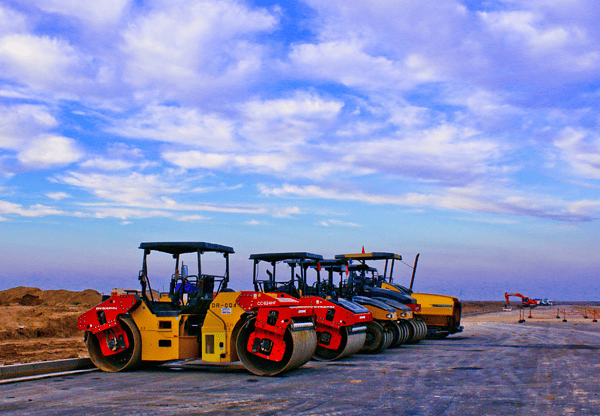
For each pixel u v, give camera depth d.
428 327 22.31
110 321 11.94
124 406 7.66
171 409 7.43
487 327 31.45
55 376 11.11
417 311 19.70
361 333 14.69
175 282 12.54
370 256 20.48
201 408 7.50
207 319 11.67
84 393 8.86
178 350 11.71
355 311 14.12
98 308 12.07
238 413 7.16
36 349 17.08
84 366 12.48
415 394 8.65
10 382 10.16
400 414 7.12
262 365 11.48
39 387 9.55
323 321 13.64
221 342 11.51
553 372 11.31
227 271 12.76
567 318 46.94
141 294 12.20
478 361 13.55
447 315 22.17
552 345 18.45
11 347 17.14
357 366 12.56
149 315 11.88
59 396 8.57
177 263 12.68
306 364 13.01
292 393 8.76
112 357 12.20
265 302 11.23
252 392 8.88
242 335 11.48
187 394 8.70
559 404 7.79
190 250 12.41
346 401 8.03
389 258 20.89
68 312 30.95
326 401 8.04
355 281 19.95
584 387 9.32
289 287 13.95
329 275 16.59
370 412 7.25
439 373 11.24
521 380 10.19
